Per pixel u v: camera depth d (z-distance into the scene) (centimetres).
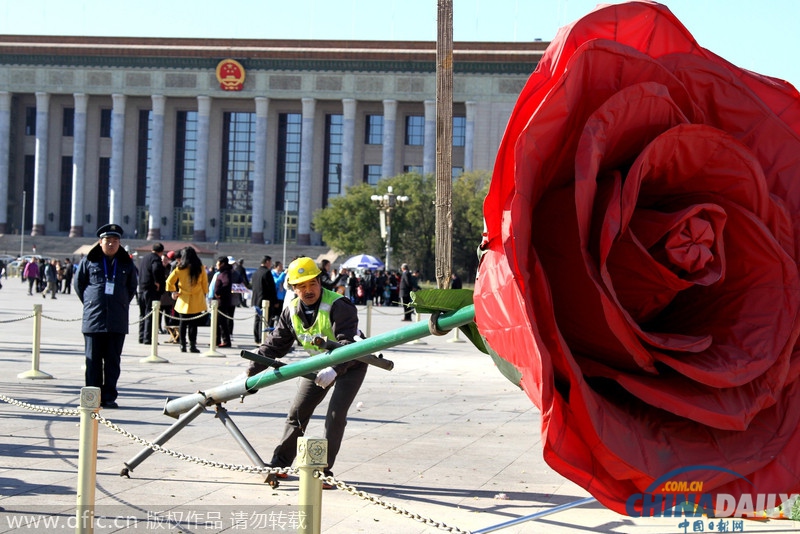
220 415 733
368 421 1055
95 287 1101
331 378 679
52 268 4209
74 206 9731
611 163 287
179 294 1934
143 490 685
